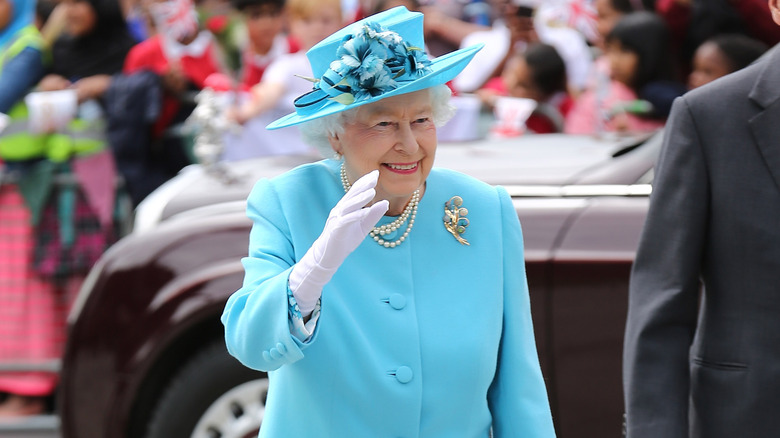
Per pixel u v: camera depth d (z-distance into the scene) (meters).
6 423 20.16
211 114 18.02
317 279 7.48
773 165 9.30
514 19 25.58
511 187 14.89
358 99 7.84
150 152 22.80
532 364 8.55
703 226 9.55
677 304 9.53
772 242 9.26
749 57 17.94
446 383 8.21
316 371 8.06
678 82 21.73
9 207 21.19
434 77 7.87
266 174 17.08
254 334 7.73
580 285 13.90
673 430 9.27
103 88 22.20
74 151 21.45
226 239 15.34
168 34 24.30
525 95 23.17
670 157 9.69
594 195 14.52
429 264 8.45
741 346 9.35
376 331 8.20
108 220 21.58
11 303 21.11
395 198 8.41
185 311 15.05
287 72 21.84
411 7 24.16
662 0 23.30
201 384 15.06
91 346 15.48
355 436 8.11
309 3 21.66
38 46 21.83
